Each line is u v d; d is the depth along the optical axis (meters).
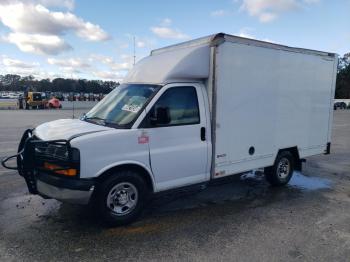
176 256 3.74
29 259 3.61
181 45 5.62
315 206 5.59
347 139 14.79
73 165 4.09
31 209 5.10
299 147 6.96
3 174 7.09
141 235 4.28
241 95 5.59
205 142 5.22
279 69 6.22
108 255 3.73
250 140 5.89
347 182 7.29
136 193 4.64
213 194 6.20
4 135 13.54
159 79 4.96
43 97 41.94
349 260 3.73
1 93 94.50
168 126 4.80
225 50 5.23
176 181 4.98
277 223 4.79
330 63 7.43
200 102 5.16
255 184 6.97
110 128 4.53
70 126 4.81
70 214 4.92
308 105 7.02
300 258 3.75
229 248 3.96
